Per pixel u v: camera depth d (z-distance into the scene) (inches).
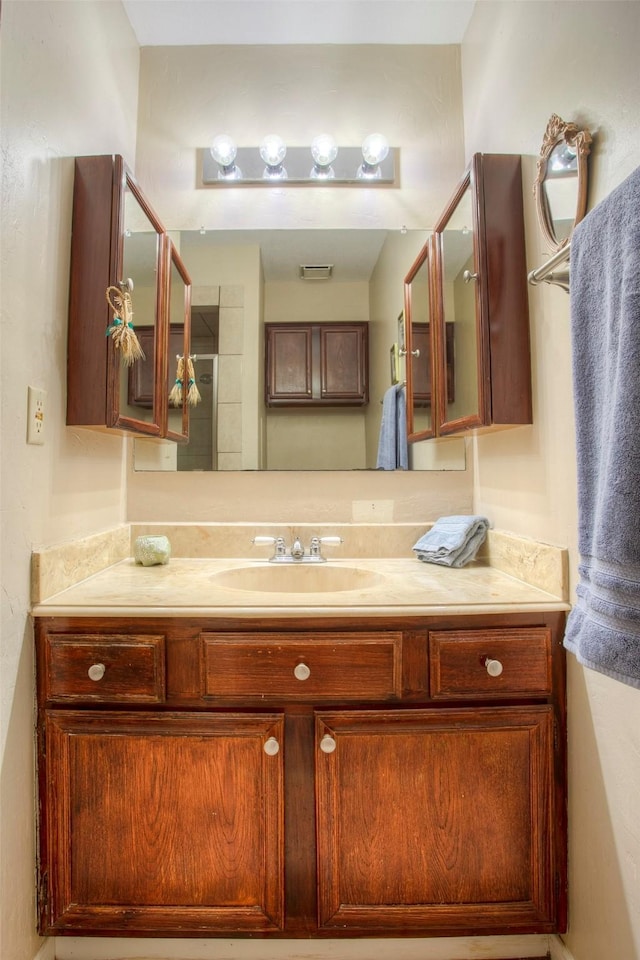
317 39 59.5
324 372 58.3
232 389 58.1
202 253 58.8
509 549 46.6
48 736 36.7
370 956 38.5
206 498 57.9
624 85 30.4
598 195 33.3
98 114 48.8
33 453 37.2
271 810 36.3
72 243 42.8
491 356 43.4
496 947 38.9
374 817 36.5
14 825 34.3
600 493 27.5
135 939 38.4
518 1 45.4
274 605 36.6
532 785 37.1
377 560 54.9
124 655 36.4
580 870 35.9
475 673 36.9
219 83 60.1
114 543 51.9
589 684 35.1
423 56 59.8
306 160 59.8
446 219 51.5
